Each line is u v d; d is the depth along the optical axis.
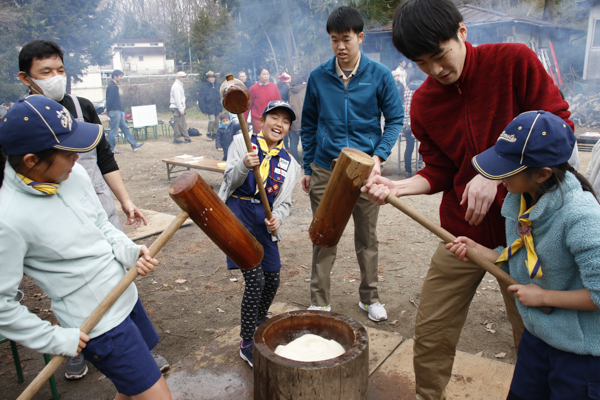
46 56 2.64
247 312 2.76
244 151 2.81
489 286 4.19
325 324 2.30
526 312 1.73
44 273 1.79
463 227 2.20
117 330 1.88
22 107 1.64
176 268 4.77
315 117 3.56
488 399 2.45
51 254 1.75
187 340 3.41
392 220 6.17
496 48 1.97
